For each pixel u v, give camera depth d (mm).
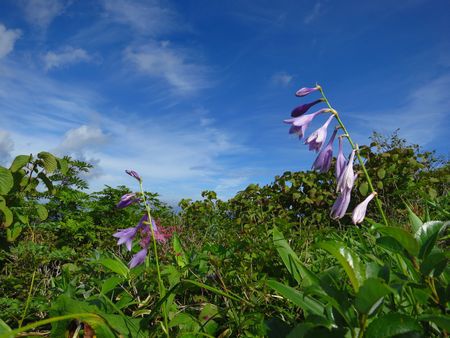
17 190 791
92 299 452
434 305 275
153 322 446
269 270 576
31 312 530
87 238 1292
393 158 1302
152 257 684
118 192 1472
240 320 422
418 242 283
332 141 374
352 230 863
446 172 1370
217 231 1052
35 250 764
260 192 1502
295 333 245
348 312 250
